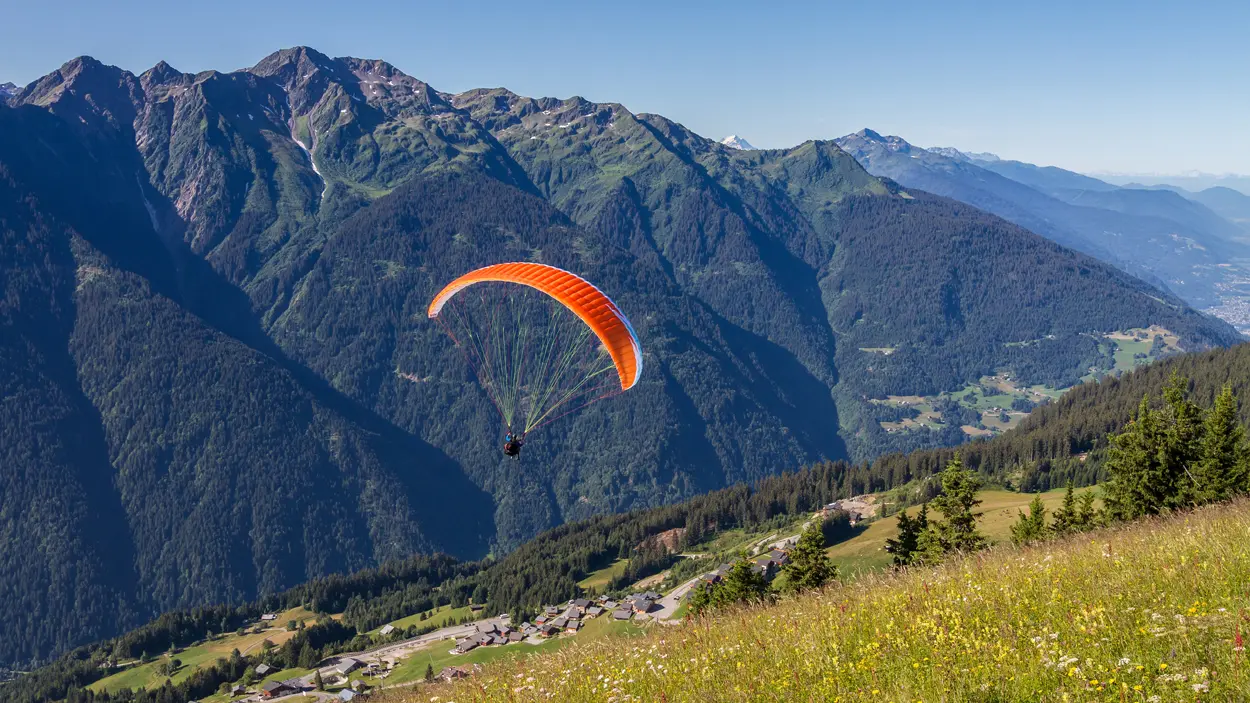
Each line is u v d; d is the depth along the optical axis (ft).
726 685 37.04
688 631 52.34
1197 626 30.42
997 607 39.60
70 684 561.43
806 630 43.42
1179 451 127.44
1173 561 41.45
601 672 45.57
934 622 37.40
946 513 158.10
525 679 49.26
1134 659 29.27
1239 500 68.03
